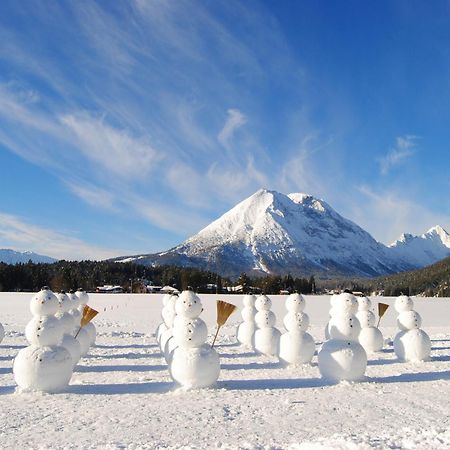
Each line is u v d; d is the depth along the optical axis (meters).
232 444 7.64
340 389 12.05
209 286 119.25
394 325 36.53
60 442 7.80
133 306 55.38
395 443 7.52
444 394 11.54
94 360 17.08
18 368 11.38
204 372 11.86
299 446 7.45
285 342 15.68
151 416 9.33
